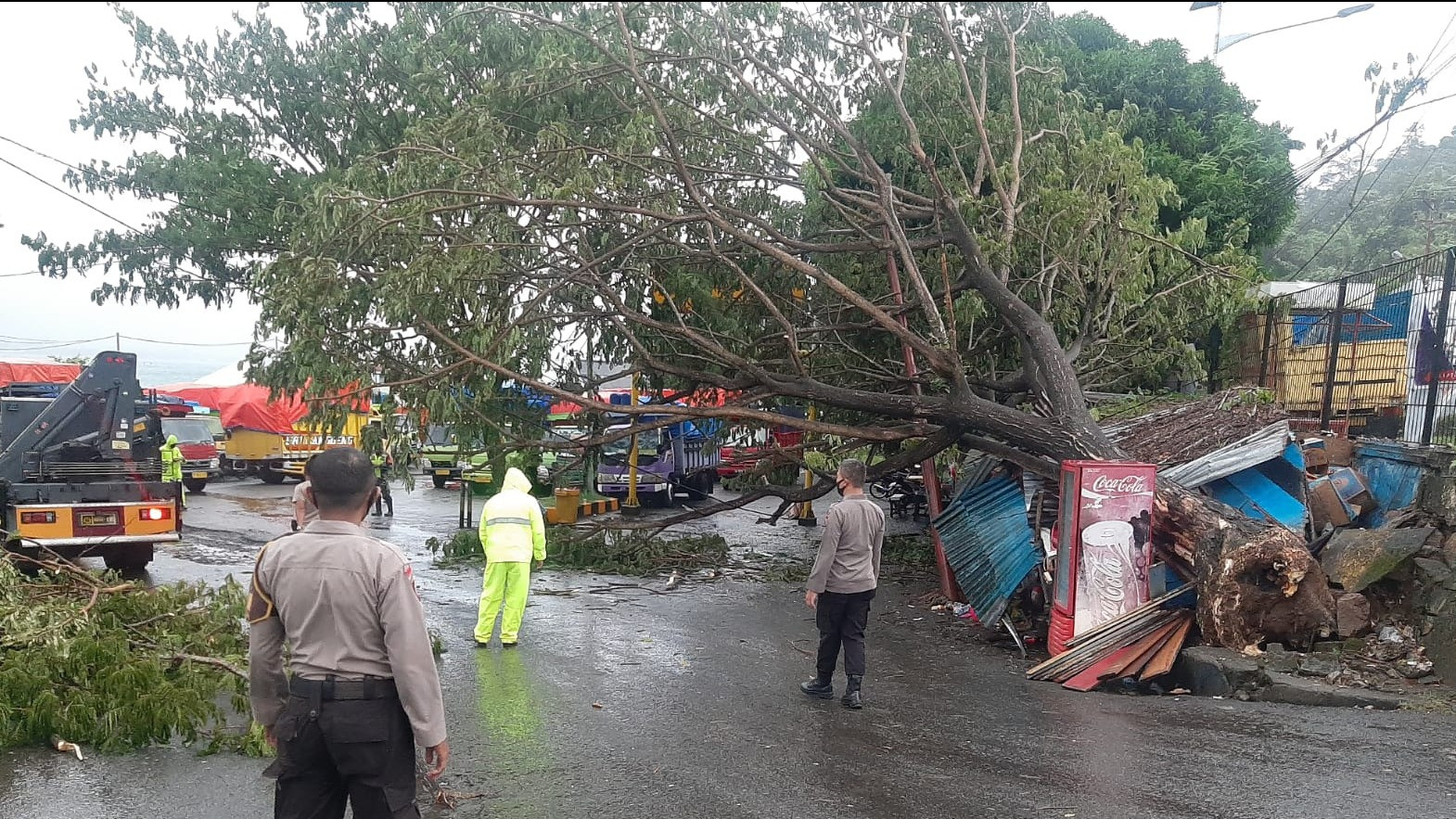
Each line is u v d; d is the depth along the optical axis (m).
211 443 23.72
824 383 10.77
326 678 2.96
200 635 6.64
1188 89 18.30
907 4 11.62
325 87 12.30
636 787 4.79
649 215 9.46
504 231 8.90
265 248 12.50
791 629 9.00
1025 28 12.64
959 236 10.53
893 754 5.31
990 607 8.63
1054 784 4.79
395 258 8.96
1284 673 6.55
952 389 9.81
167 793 4.61
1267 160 18.41
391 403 9.05
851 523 6.34
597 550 12.45
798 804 4.55
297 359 8.62
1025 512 8.89
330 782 3.07
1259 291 13.78
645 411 9.57
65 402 10.75
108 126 12.74
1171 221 17.31
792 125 11.62
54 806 4.43
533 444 10.17
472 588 10.89
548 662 7.53
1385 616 7.22
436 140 9.45
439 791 4.57
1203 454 8.88
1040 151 12.09
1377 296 9.91
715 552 13.62
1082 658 7.13
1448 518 7.40
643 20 10.19
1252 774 4.90
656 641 8.39
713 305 10.79
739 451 13.05
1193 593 7.48
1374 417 9.84
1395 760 5.09
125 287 13.09
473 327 8.95
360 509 3.16
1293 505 8.60
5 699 5.23
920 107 12.09
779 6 10.59
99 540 10.44
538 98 9.93
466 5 10.63
